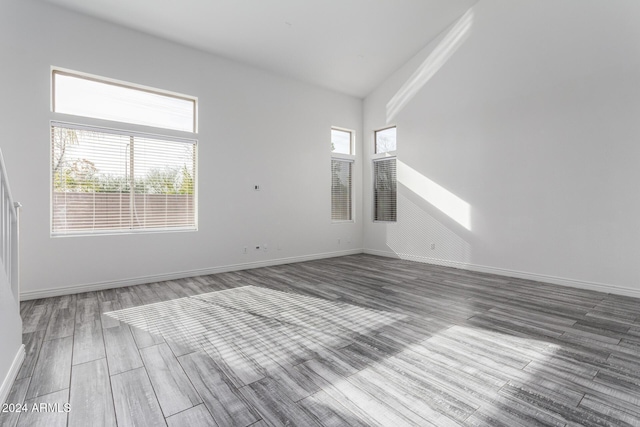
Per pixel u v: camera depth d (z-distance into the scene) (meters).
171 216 4.70
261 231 5.61
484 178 5.05
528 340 2.51
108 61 4.11
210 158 4.98
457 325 2.83
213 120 5.01
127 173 4.34
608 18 3.84
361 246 7.26
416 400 1.74
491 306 3.37
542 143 4.41
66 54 3.84
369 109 7.05
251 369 2.09
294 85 6.06
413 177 6.14
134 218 4.40
